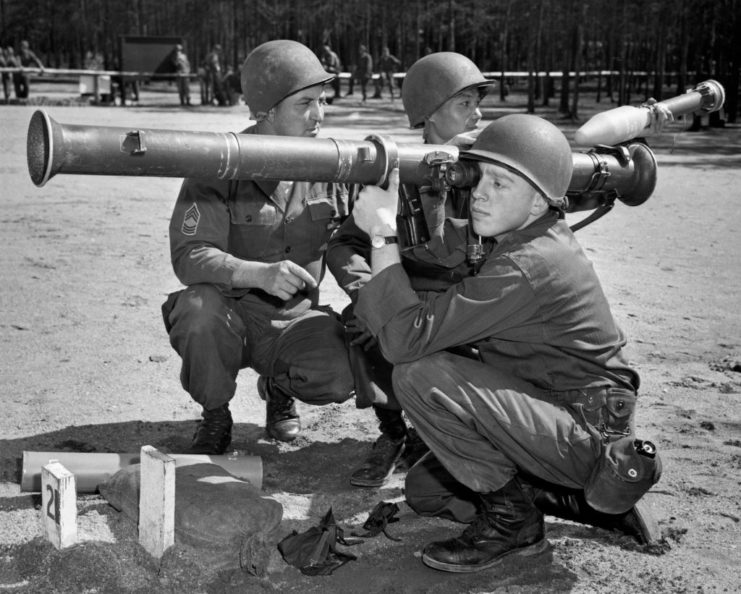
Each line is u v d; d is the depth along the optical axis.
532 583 2.88
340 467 3.79
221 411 3.79
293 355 3.75
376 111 26.97
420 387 2.90
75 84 43.28
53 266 7.21
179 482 3.03
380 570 2.96
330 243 3.74
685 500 3.48
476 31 34.59
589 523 3.18
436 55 3.86
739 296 6.73
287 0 39.00
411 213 3.40
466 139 3.55
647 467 2.75
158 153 2.58
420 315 2.87
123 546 2.89
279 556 2.97
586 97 33.12
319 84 3.66
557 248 2.86
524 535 2.98
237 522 2.86
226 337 3.62
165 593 2.73
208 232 3.61
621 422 2.92
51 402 4.37
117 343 5.32
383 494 3.55
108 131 2.54
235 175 2.72
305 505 3.41
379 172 2.87
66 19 52.22
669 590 2.85
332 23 40.00
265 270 3.44
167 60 29.27
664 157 16.50
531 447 2.84
